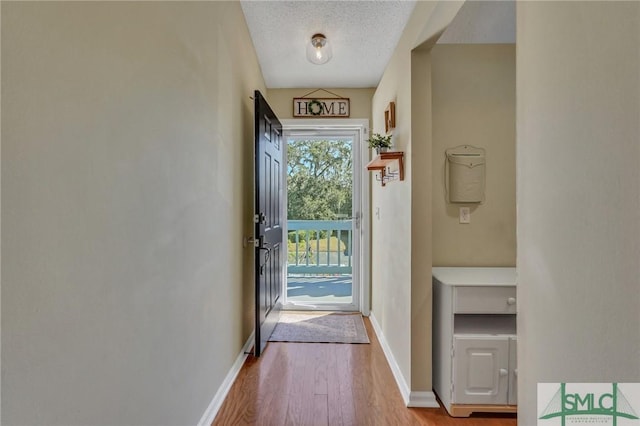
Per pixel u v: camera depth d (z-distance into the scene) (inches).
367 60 110.8
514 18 78.6
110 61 34.6
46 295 27.0
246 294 98.0
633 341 22.9
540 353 32.6
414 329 73.4
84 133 30.9
